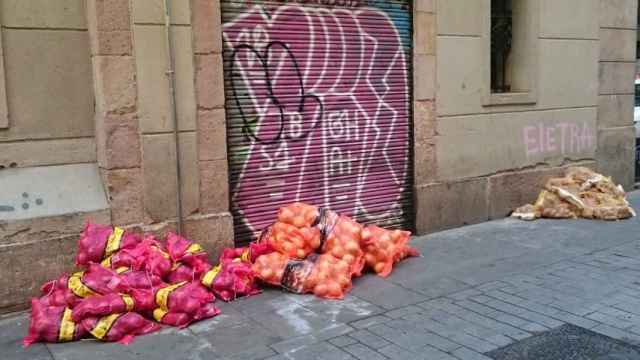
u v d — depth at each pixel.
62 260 5.22
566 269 5.97
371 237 5.88
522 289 5.43
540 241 7.04
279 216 5.74
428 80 7.37
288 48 6.40
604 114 9.34
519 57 8.39
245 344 4.41
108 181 5.39
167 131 5.62
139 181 5.53
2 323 4.91
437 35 7.38
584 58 8.92
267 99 6.32
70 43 5.41
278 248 5.65
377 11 6.99
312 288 5.38
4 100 5.11
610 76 9.33
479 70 7.79
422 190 7.43
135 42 5.40
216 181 5.94
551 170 8.71
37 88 5.29
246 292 5.37
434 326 4.66
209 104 5.84
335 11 6.69
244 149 6.23
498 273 5.90
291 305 5.16
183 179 5.75
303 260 5.61
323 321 4.80
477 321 4.73
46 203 5.21
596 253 6.50
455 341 4.38
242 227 6.28
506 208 8.25
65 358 4.27
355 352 4.23
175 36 5.60
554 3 8.46
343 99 6.85
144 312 4.80
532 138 8.46
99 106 5.38
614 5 9.23
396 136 7.31
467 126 7.77
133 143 5.48
